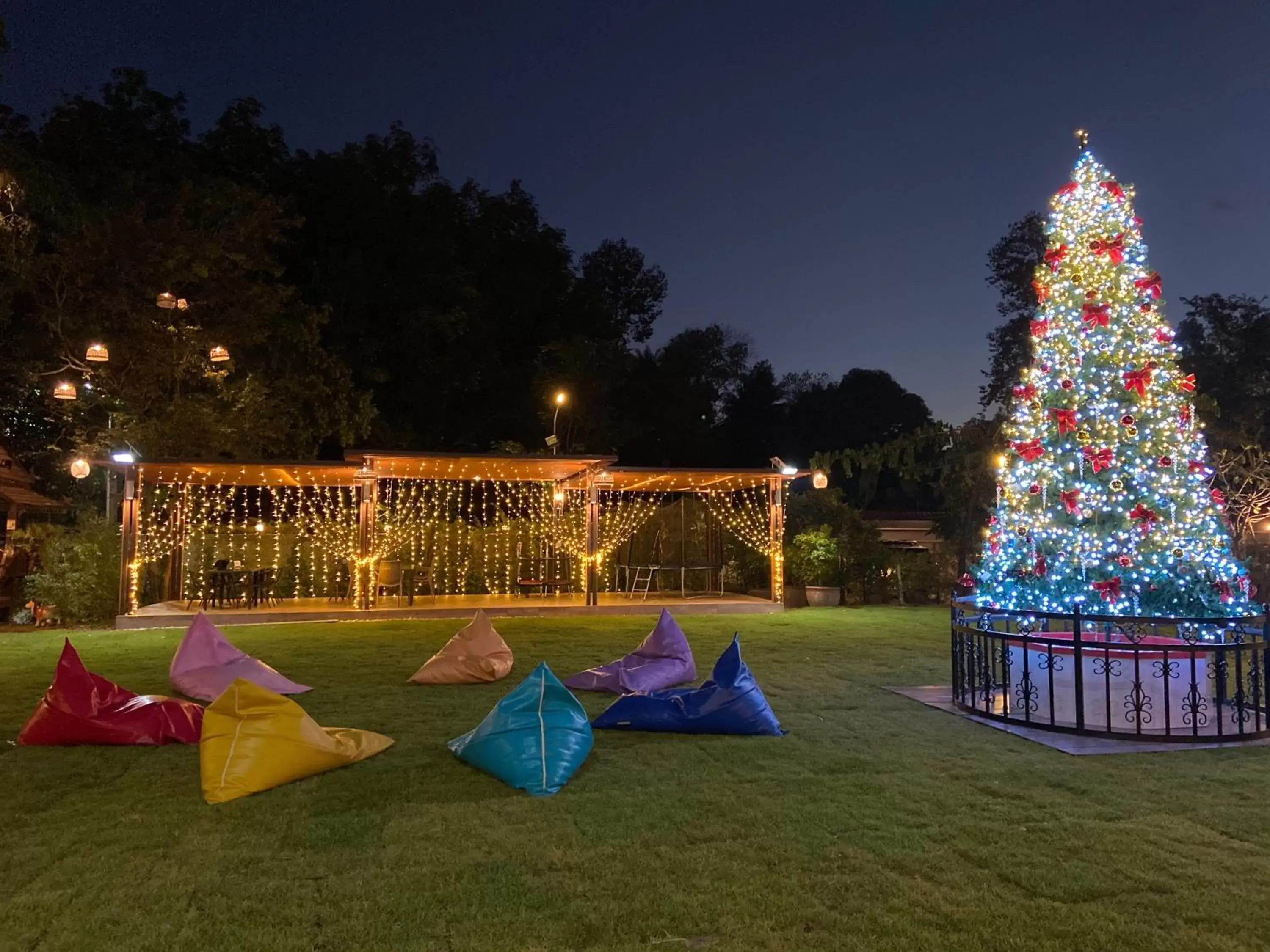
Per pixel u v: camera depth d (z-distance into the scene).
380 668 9.16
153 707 6.02
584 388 25.45
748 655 10.12
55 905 3.44
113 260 16.08
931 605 17.08
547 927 3.28
